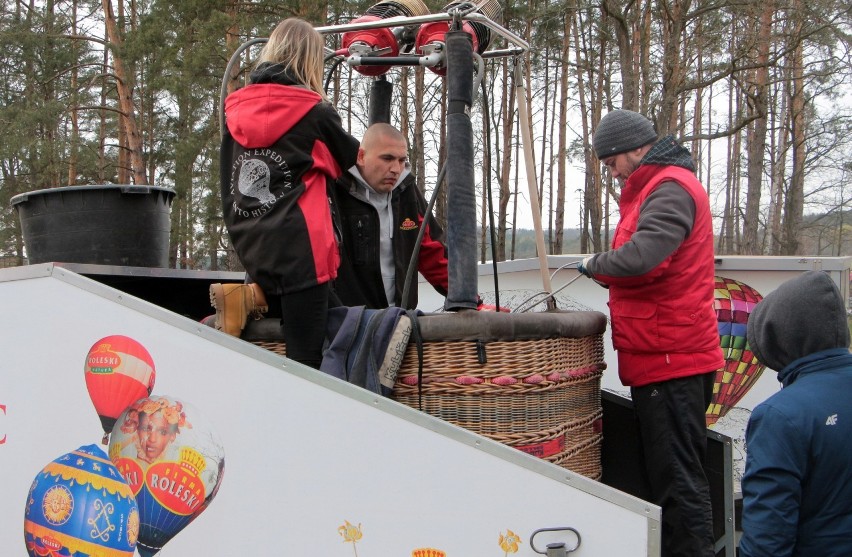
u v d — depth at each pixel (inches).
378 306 116.9
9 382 93.0
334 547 83.1
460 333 91.4
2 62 878.4
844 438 80.6
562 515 78.6
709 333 109.3
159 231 131.2
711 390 112.7
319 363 95.0
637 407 112.2
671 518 107.3
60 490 90.6
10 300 93.5
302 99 95.0
